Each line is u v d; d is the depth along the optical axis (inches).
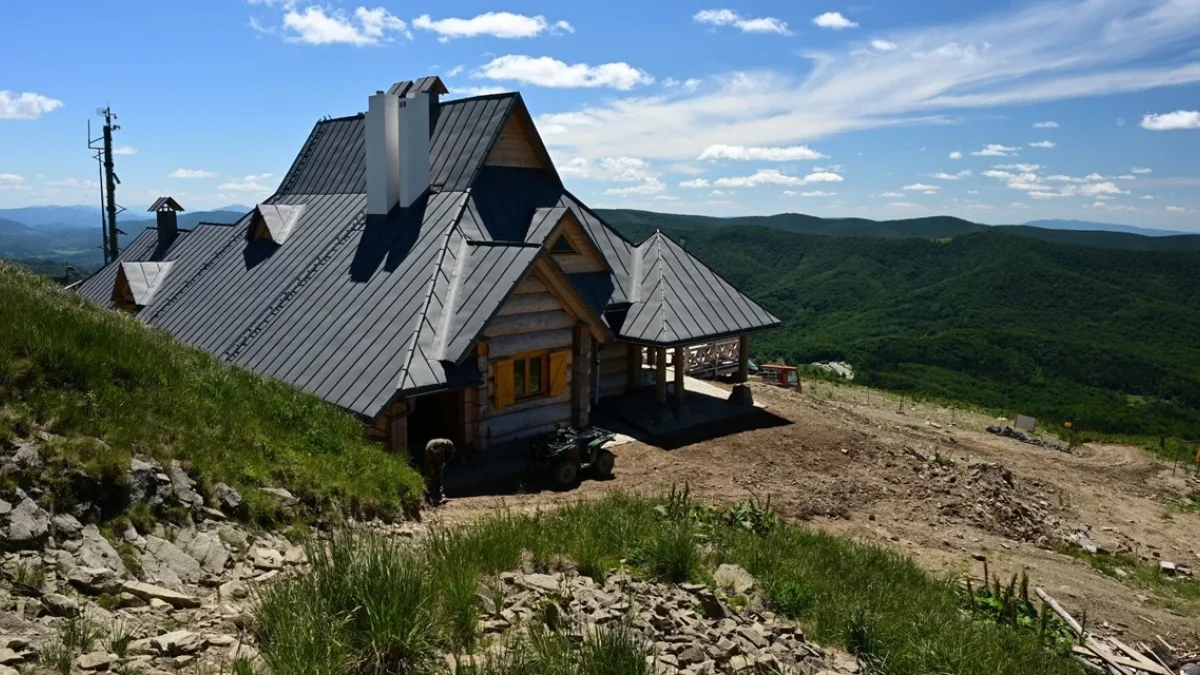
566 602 283.6
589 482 611.8
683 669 252.5
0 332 341.1
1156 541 729.6
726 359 1073.5
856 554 474.6
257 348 711.1
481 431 646.5
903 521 641.0
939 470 765.3
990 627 399.5
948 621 379.6
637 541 374.9
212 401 404.8
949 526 649.0
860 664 305.6
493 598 275.1
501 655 230.7
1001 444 1077.1
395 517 424.8
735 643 281.3
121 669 196.5
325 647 209.5
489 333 646.5
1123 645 460.1
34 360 335.6
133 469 303.4
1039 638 410.3
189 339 798.5
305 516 364.2
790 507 618.5
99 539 271.3
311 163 1035.3
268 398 456.4
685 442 741.9
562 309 705.6
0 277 468.1
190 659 210.7
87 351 363.3
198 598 261.6
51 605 223.8
